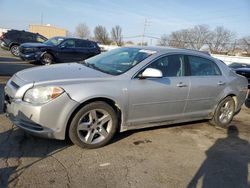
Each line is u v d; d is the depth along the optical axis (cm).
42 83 413
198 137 551
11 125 498
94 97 429
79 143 434
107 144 469
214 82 588
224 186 385
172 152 470
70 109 414
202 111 588
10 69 1182
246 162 464
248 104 917
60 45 1500
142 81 479
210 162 450
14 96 420
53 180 352
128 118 478
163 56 520
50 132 411
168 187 367
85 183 354
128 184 362
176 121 554
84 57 1577
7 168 366
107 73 473
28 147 428
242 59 3381
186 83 537
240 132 611
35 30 6569
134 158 433
